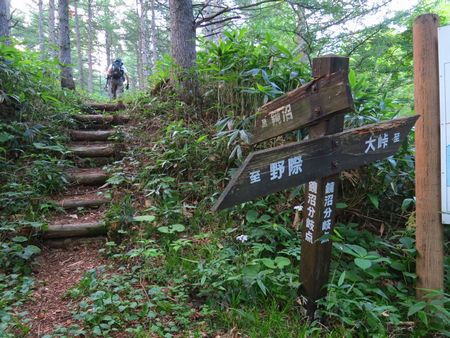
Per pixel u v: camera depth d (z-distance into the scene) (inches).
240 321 86.0
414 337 87.2
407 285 106.3
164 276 102.6
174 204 137.6
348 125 135.7
